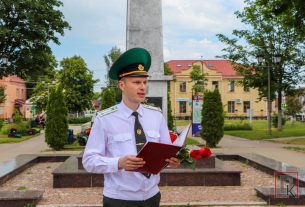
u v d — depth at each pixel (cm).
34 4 3469
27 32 3559
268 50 3203
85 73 6606
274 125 4194
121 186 331
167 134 358
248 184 1044
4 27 3412
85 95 6631
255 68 3303
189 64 8150
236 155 1538
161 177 1016
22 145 2397
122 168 315
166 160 318
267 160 1364
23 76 3819
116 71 345
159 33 1509
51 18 3588
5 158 1738
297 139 2636
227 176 1024
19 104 7106
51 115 2023
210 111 2114
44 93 5603
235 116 7762
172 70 8019
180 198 883
